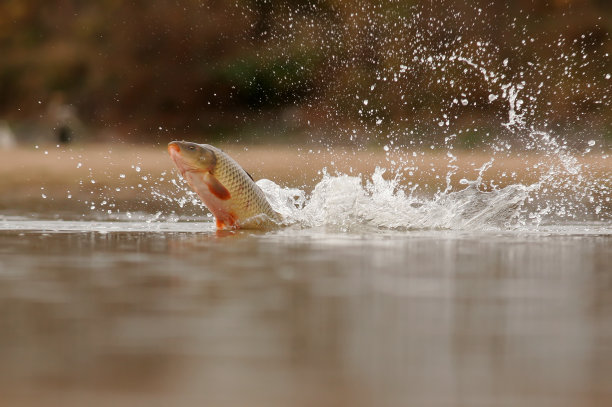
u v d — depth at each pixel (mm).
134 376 4078
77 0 64188
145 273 7504
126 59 60094
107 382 3967
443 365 4324
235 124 53531
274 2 55688
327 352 4570
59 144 52344
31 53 63406
